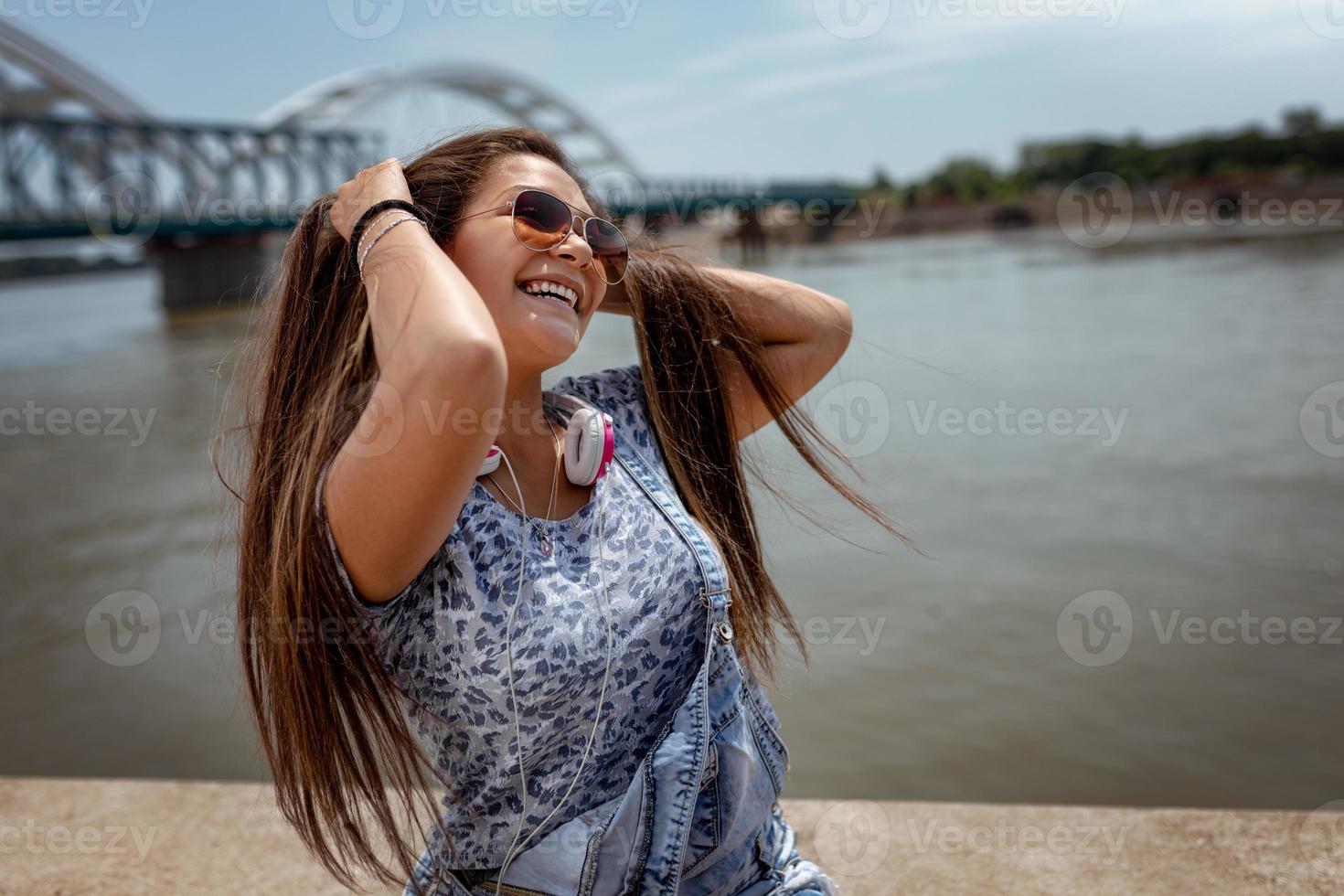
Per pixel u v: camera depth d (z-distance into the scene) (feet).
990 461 52.80
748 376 5.26
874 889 6.64
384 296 3.68
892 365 80.38
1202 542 39.19
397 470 3.46
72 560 44.11
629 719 4.10
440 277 3.63
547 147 4.64
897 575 35.76
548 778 3.99
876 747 23.98
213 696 27.55
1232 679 27.07
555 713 3.92
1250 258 145.28
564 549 4.04
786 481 5.64
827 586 34.78
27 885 6.99
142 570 41.91
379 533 3.56
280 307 4.33
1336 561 36.06
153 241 151.43
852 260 191.93
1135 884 6.57
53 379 98.37
